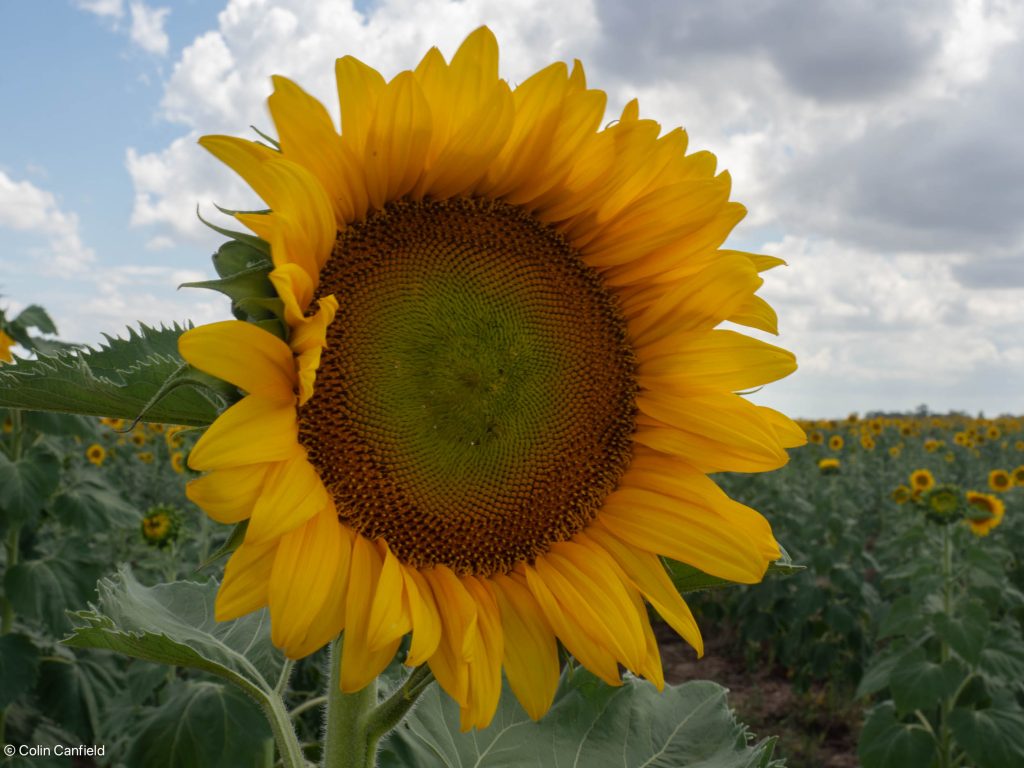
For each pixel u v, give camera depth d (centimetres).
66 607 98
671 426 39
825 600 156
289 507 28
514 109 33
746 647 182
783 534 198
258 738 72
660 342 39
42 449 106
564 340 38
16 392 30
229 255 29
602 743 41
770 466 37
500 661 32
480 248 37
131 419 31
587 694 42
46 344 99
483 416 35
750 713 149
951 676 105
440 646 32
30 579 97
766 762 39
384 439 34
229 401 29
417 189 35
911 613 113
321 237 30
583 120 35
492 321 36
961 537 125
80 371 29
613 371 39
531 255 38
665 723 42
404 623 30
